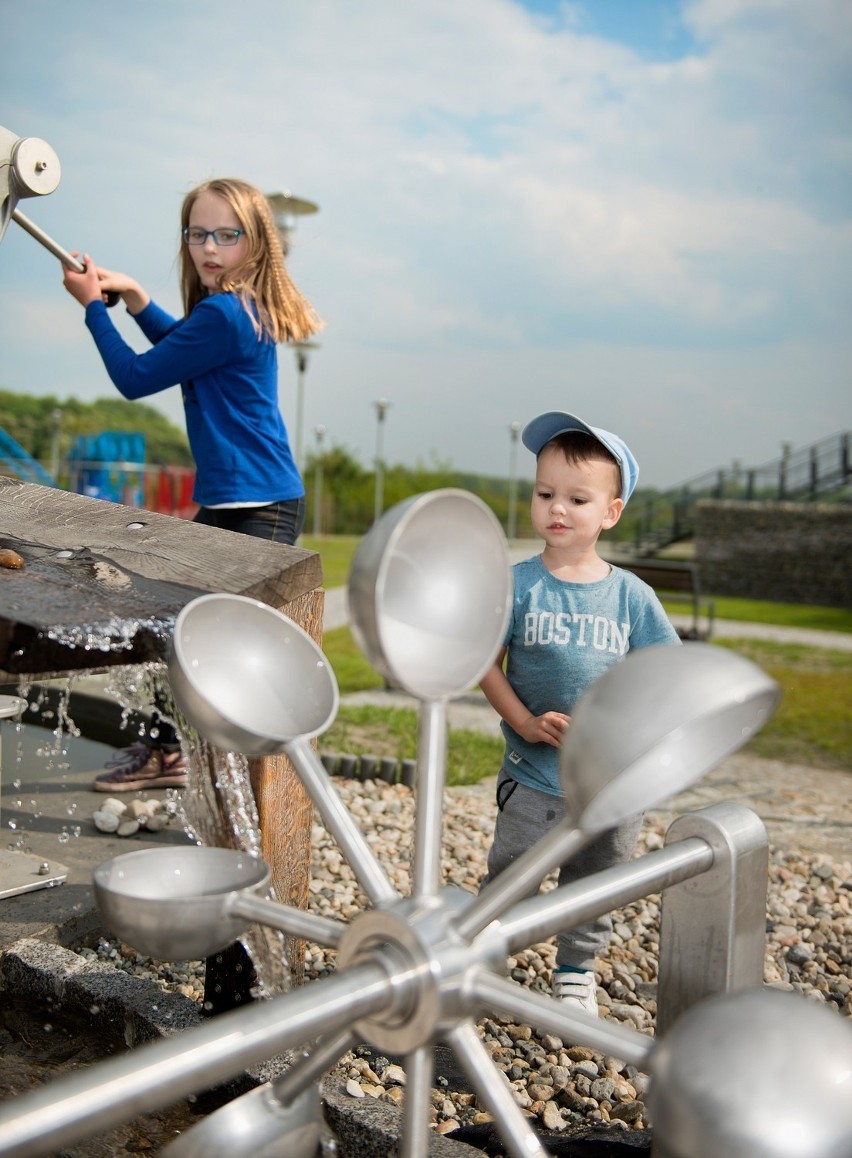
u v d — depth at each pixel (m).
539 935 1.04
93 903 2.31
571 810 0.99
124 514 1.88
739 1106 0.82
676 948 1.31
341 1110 1.50
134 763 3.35
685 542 27.14
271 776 1.72
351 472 45.03
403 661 1.00
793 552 21.33
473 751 5.00
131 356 3.02
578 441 2.09
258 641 1.19
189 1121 1.59
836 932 2.88
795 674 9.27
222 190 3.06
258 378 3.13
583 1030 0.94
